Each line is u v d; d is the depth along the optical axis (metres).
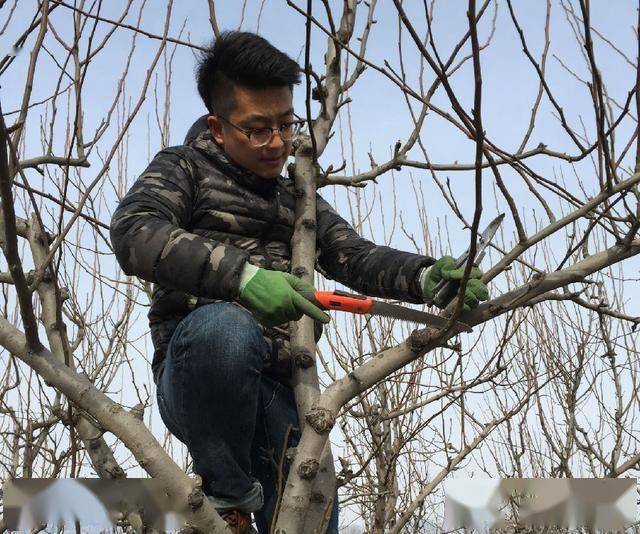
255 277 1.61
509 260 1.67
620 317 2.17
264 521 2.10
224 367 1.65
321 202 2.27
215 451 1.72
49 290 1.84
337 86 2.33
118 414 1.57
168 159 1.92
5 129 1.24
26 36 1.70
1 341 1.59
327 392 1.73
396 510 4.10
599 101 1.58
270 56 1.92
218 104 1.99
